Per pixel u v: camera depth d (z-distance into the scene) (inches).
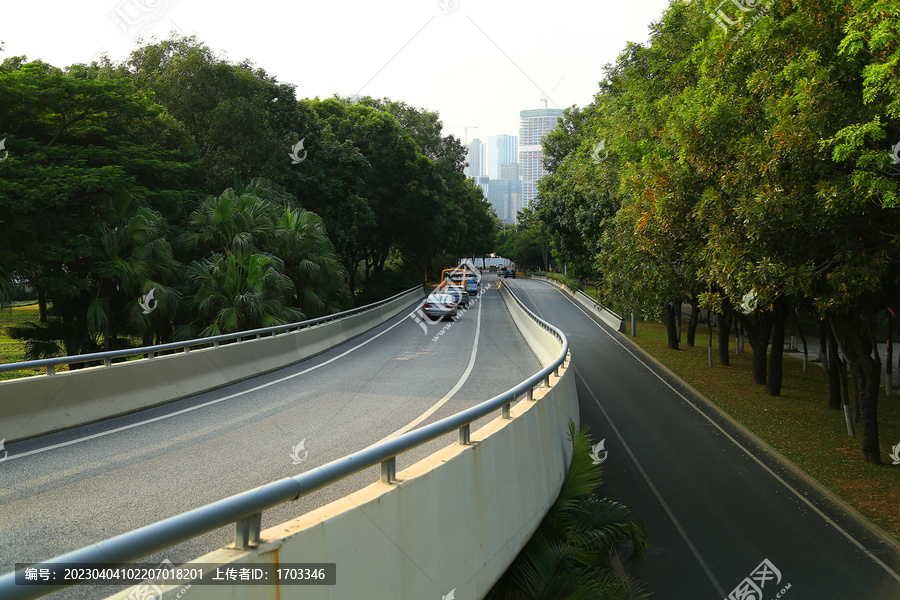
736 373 1068.5
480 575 201.9
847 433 689.0
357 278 3176.7
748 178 453.1
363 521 146.6
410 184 2162.9
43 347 832.9
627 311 952.9
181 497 258.7
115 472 296.7
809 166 427.5
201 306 817.5
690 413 775.7
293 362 766.5
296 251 1016.9
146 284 778.2
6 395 358.3
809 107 420.8
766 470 573.0
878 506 487.8
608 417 745.6
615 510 330.0
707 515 476.4
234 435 383.2
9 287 740.7
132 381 466.6
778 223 438.9
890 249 442.3
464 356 852.0
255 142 1242.0
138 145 984.9
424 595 167.8
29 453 331.9
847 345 658.2
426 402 507.2
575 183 1202.6
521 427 271.7
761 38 473.7
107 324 817.5
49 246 751.1
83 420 406.3
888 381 987.9
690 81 759.1
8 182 730.8
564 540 287.9
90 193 821.2
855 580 382.6
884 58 386.6
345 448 353.1
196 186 1133.1
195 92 1219.2
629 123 880.3
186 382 535.8
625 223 776.3
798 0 449.4
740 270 475.8
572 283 2509.8
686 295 774.5
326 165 1576.0
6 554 193.6
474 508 205.9
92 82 848.3
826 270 494.0
